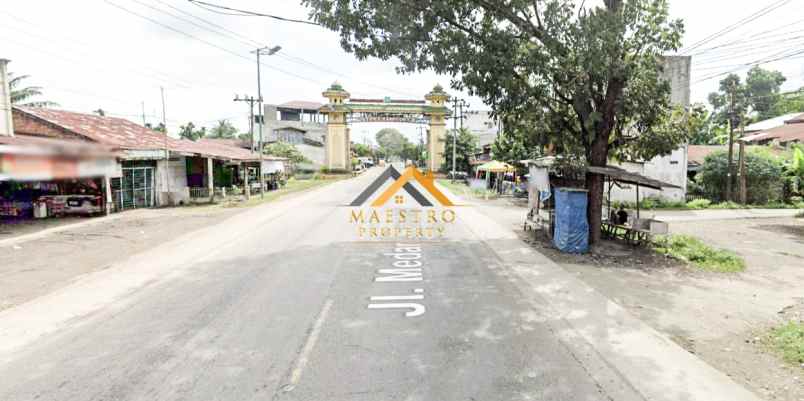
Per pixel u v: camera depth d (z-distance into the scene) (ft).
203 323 18.11
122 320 18.49
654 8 31.32
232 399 12.35
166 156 66.03
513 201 75.87
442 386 13.12
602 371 14.10
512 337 16.81
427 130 164.35
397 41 33.76
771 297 22.70
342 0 33.60
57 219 51.72
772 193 71.92
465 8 33.68
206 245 35.22
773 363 14.92
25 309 19.92
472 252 32.81
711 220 54.29
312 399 12.34
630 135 37.60
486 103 35.32
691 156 87.10
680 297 22.41
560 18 31.50
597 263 29.86
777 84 153.17
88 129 61.87
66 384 13.23
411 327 17.75
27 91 77.56
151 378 13.56
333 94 153.79
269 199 78.89
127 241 37.35
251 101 104.58
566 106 37.01
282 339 16.48
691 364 14.64
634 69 32.19
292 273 26.21
